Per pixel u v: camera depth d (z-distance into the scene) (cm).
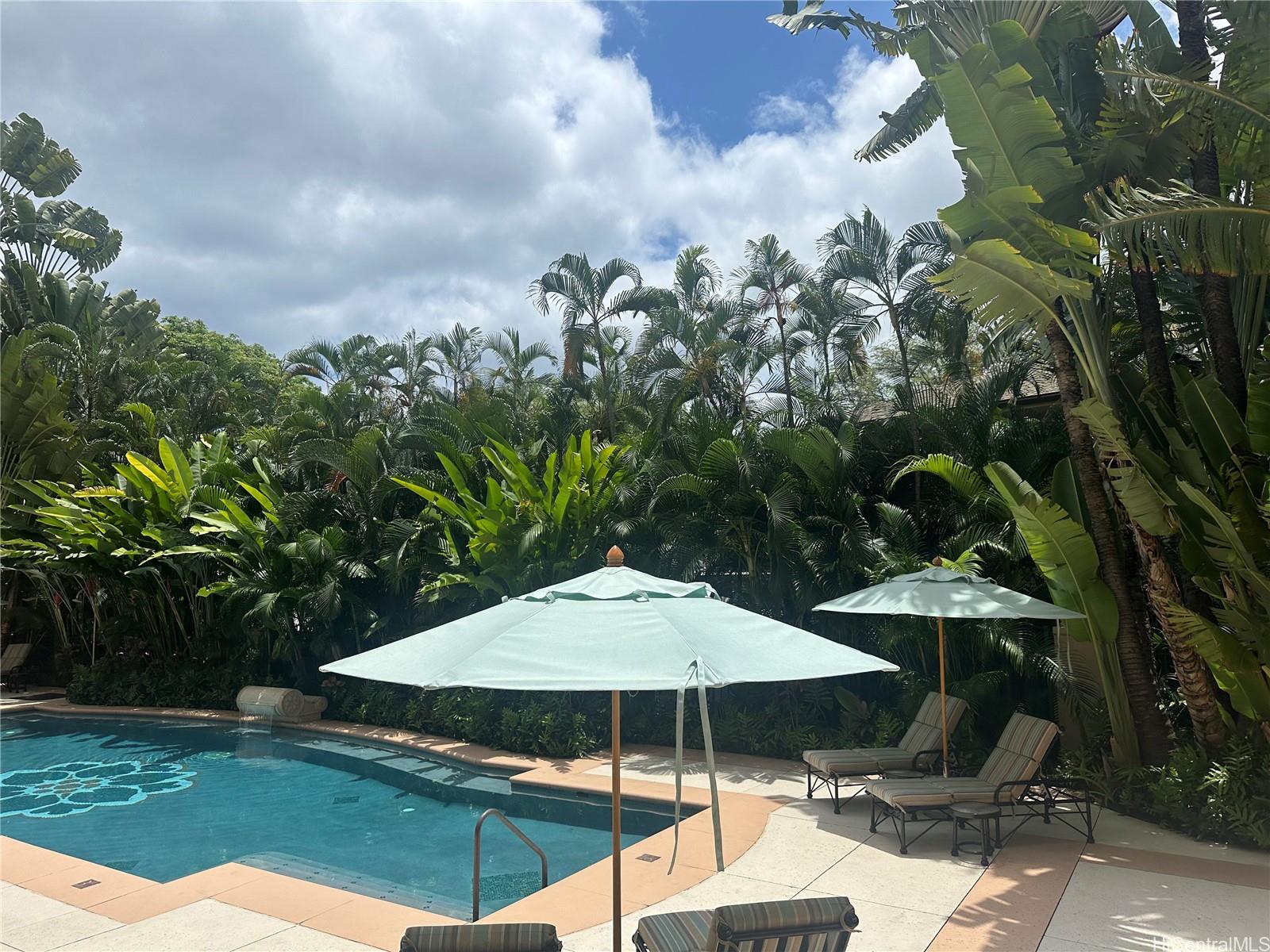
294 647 1689
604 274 2181
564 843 866
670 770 1112
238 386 3541
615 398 2120
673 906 621
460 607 1628
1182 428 875
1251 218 682
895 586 873
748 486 1273
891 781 805
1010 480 868
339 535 1677
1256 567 741
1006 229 791
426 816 1007
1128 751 883
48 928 597
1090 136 898
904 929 570
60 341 2730
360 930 589
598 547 1429
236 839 934
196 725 1673
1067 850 738
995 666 1091
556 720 1280
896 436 1330
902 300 1468
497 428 1834
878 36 1032
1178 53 850
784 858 731
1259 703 754
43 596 2192
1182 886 644
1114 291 914
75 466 2306
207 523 1798
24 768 1343
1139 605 936
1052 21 907
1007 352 1294
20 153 3025
